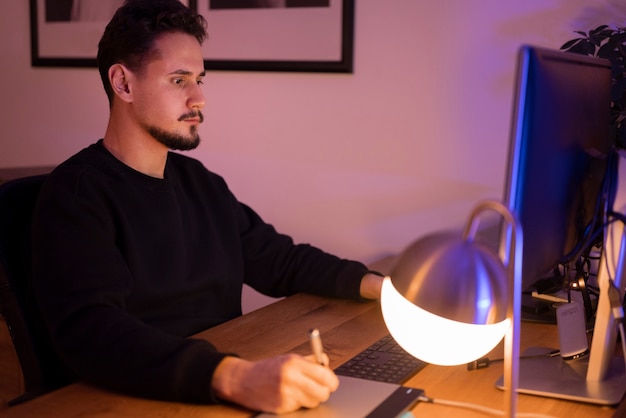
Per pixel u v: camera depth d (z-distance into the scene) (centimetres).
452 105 220
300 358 112
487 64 214
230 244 173
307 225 248
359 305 168
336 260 176
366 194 237
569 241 121
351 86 234
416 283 93
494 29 212
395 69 227
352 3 228
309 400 110
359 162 236
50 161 296
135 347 118
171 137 156
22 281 144
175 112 155
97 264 136
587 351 136
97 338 122
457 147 221
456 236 95
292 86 244
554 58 108
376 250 238
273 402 109
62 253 134
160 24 154
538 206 105
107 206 146
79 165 147
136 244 149
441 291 91
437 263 93
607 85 134
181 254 157
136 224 150
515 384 94
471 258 92
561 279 160
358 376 124
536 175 103
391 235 235
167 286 153
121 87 155
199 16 163
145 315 151
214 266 165
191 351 116
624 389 121
